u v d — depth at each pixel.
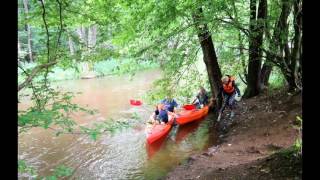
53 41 7.16
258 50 13.67
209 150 10.96
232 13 12.39
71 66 7.30
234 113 14.48
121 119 15.95
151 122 13.70
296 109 11.98
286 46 12.95
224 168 7.84
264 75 16.11
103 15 8.78
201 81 15.65
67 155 11.87
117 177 10.01
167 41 11.88
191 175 8.74
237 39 14.04
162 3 11.19
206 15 11.04
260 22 11.88
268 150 9.64
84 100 20.77
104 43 9.11
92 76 30.42
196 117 15.23
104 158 11.50
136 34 11.70
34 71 5.98
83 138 13.47
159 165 10.66
